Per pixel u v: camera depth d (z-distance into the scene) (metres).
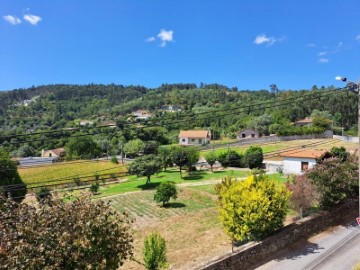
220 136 105.25
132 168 49.28
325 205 23.86
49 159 81.25
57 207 8.95
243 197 18.03
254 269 16.48
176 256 20.20
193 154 52.66
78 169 66.00
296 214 25.36
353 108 96.44
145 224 29.11
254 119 100.75
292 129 75.00
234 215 18.12
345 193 24.22
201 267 14.81
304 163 44.59
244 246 17.33
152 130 90.50
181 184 45.44
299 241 19.97
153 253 16.62
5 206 8.98
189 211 32.38
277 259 17.58
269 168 51.19
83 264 8.30
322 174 23.36
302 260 17.36
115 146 90.94
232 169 54.22
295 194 22.41
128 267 19.31
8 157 40.91
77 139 89.44
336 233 21.50
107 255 9.14
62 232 8.34
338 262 17.00
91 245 8.53
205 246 21.84
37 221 8.45
